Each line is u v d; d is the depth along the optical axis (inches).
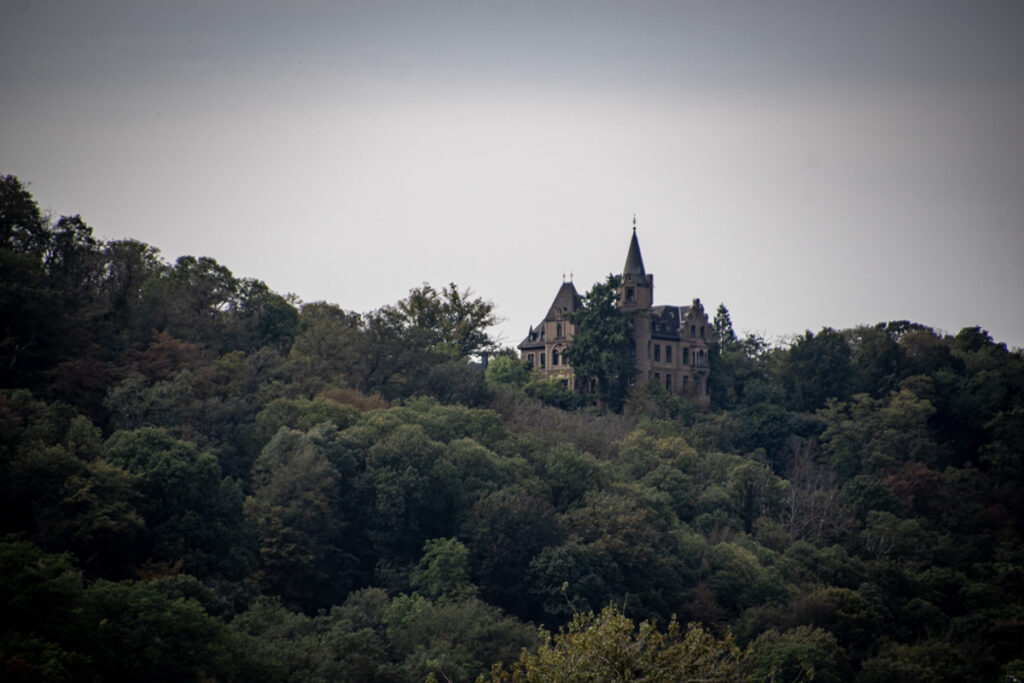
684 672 5885.8
